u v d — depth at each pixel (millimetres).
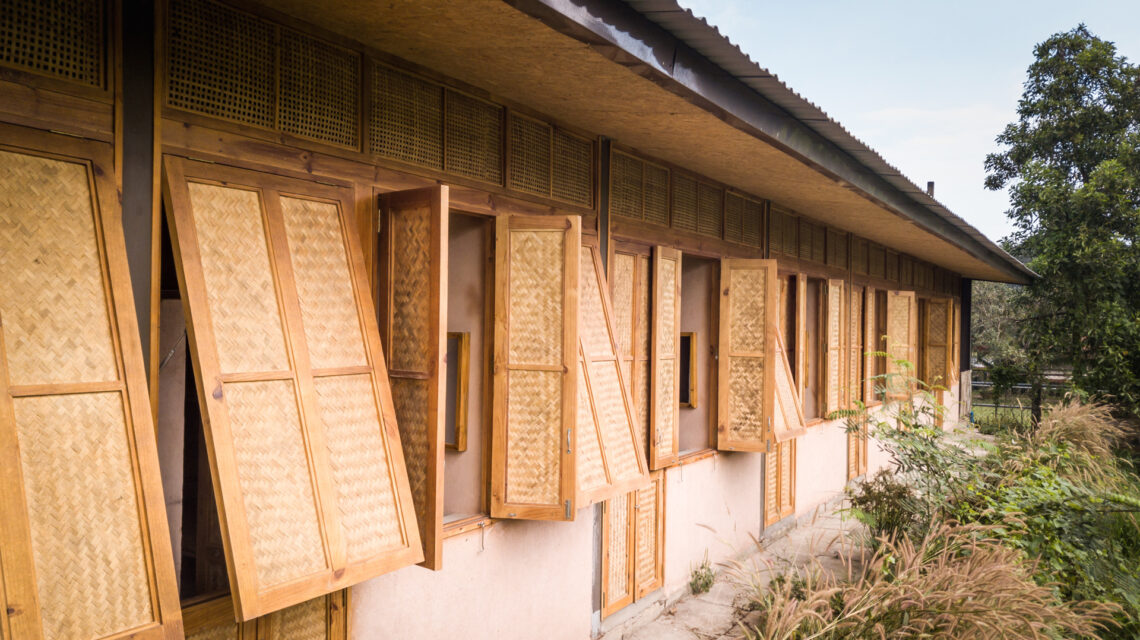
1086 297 12695
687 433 5883
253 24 2521
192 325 2195
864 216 7000
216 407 2195
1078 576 4500
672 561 5207
